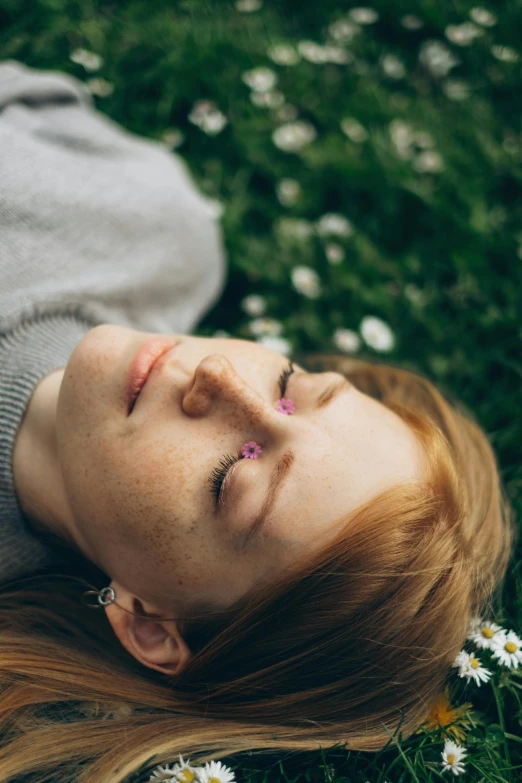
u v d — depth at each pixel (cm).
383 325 89
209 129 95
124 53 96
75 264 76
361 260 94
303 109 103
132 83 96
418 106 109
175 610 66
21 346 70
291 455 63
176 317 85
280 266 92
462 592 66
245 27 107
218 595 65
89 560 71
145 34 98
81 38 95
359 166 97
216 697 66
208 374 62
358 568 63
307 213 97
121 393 64
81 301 75
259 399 63
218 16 106
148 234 81
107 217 79
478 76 115
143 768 63
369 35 117
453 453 72
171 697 67
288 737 65
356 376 82
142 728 65
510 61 115
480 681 68
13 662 68
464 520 68
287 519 63
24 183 75
